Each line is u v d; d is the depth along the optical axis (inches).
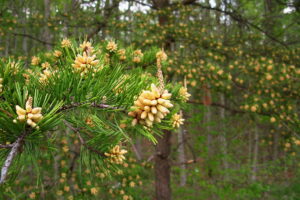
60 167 161.3
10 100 36.4
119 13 252.8
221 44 232.2
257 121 261.7
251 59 216.7
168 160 245.9
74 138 153.4
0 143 34.8
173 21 250.5
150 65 91.0
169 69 168.7
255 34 264.7
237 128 324.2
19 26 218.8
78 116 41.4
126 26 231.6
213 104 246.1
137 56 92.0
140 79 45.8
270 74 189.2
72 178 158.2
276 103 195.3
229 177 297.0
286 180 326.3
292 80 185.0
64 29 221.9
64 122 50.6
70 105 40.7
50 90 42.7
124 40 262.1
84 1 213.3
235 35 263.3
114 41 86.2
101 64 54.9
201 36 238.1
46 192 143.1
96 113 40.8
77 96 40.1
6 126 31.2
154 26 226.8
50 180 151.7
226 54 233.3
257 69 195.9
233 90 240.5
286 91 198.2
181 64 189.8
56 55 74.4
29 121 30.4
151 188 319.6
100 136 46.1
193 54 221.8
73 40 72.3
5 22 197.6
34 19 229.8
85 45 62.0
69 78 42.2
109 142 49.0
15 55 203.5
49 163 147.6
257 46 256.2
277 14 268.4
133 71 74.9
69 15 221.6
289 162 313.1
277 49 250.5
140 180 190.5
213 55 218.7
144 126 37.8
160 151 231.1
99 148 52.2
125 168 161.0
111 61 83.9
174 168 339.9
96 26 229.9
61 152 158.1
